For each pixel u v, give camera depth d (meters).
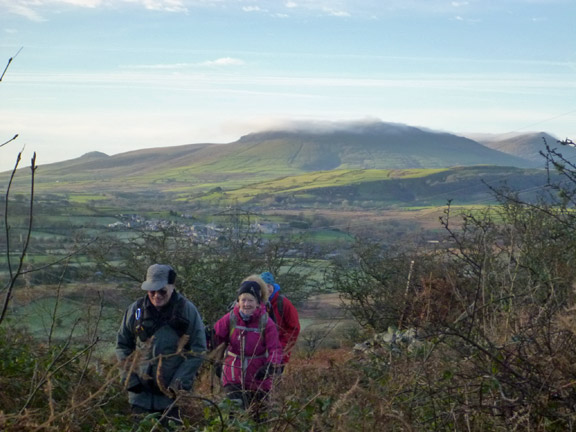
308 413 3.95
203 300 12.84
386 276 13.63
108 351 7.78
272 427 4.10
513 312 4.77
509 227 6.81
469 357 4.22
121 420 5.04
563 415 3.69
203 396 4.35
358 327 13.48
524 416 3.66
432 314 4.68
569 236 6.07
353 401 3.96
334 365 4.55
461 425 4.02
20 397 4.94
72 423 3.94
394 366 4.55
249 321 6.04
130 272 12.20
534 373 3.98
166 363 5.32
